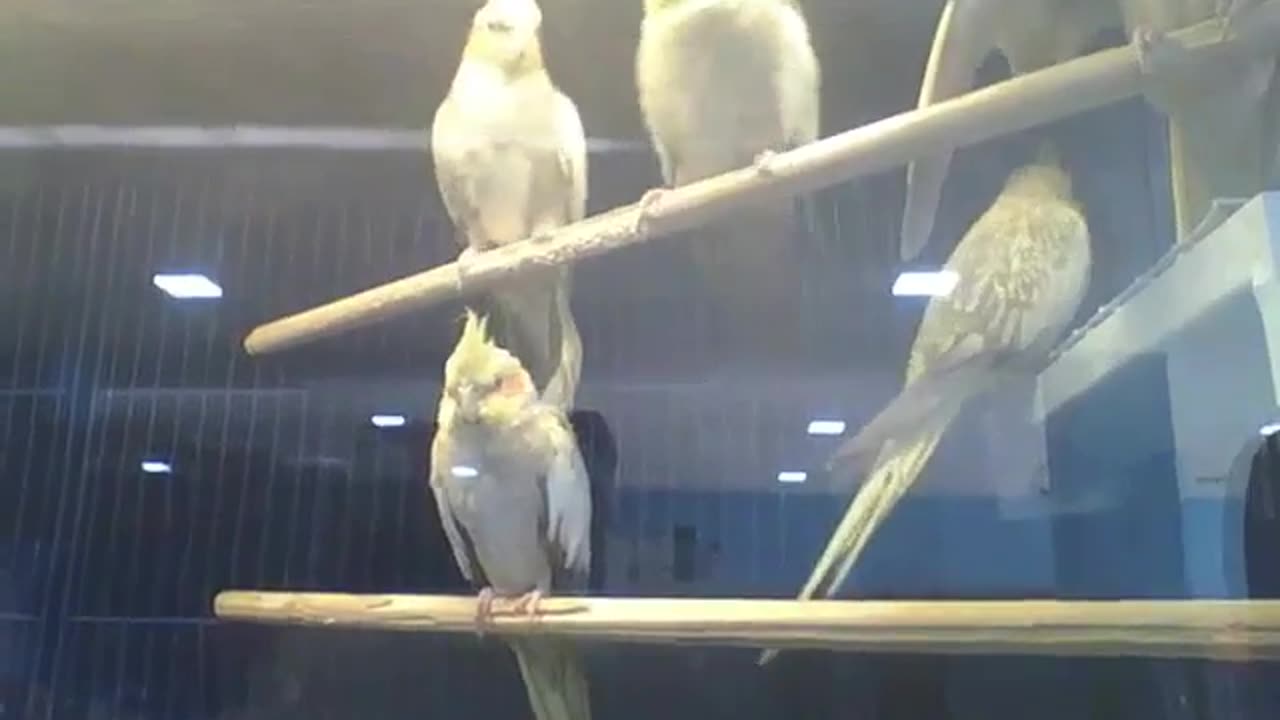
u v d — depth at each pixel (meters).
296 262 1.05
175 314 1.04
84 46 1.09
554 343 0.99
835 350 0.94
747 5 1.00
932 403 0.91
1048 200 0.92
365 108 1.07
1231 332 0.85
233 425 1.01
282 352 1.03
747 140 0.99
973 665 0.85
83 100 1.09
